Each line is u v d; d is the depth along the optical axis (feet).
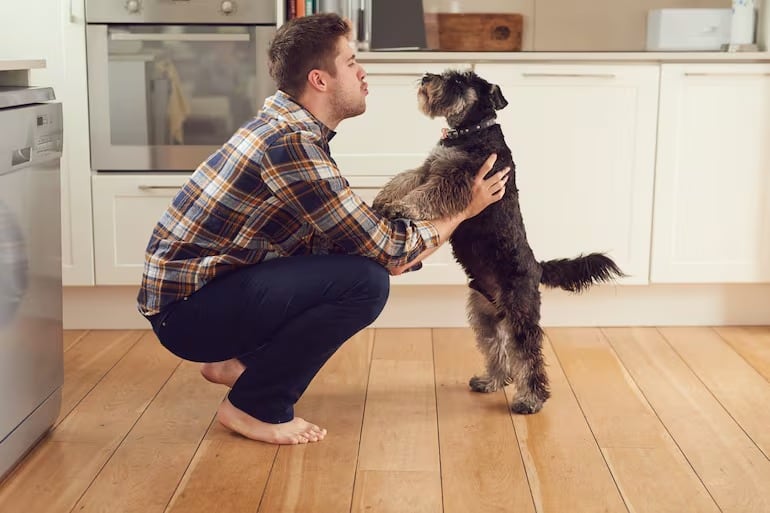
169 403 8.68
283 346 7.41
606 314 11.35
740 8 10.94
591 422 8.28
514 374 8.48
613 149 10.80
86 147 10.56
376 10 10.84
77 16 10.29
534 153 10.78
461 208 7.63
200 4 10.32
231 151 6.97
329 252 7.58
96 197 10.64
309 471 7.26
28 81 7.75
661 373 9.62
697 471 7.30
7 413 6.96
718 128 10.79
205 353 7.59
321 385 9.20
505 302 8.25
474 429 8.11
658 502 6.79
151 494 6.86
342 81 7.16
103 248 10.75
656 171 10.85
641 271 11.06
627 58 10.55
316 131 7.11
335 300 7.24
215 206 6.97
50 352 7.77
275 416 7.76
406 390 9.09
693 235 11.00
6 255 6.79
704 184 10.91
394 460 7.47
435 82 7.89
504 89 10.62
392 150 10.74
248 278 7.18
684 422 8.29
